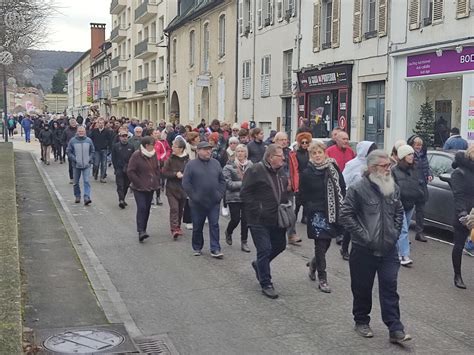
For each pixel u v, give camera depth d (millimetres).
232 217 10164
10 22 18188
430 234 11555
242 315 6711
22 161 25344
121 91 62812
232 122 32469
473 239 6707
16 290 6305
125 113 63469
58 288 7359
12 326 5395
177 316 6680
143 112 55625
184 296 7426
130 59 59500
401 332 5801
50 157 28125
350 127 21703
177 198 10914
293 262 9188
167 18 46344
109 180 19984
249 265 9000
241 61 31344
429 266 9047
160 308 6957
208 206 9352
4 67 27406
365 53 20781
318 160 7625
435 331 6230
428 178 11344
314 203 7617
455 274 7910
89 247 10172
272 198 7383
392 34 19406
